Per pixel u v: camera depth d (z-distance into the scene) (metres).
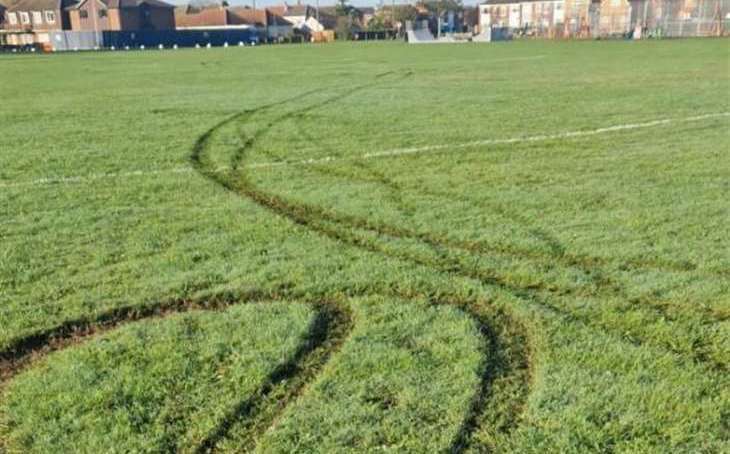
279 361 3.48
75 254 5.12
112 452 2.81
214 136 10.68
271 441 2.87
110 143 10.14
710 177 7.26
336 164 8.33
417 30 63.09
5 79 24.64
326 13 106.25
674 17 59.47
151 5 81.94
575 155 8.60
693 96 14.84
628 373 3.34
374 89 17.88
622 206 6.20
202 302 4.27
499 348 3.62
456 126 11.23
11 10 82.88
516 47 43.69
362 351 3.57
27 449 2.85
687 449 2.80
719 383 3.27
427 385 3.25
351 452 2.79
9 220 6.04
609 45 43.31
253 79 22.27
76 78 24.64
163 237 5.50
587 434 2.89
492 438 2.88
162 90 19.03
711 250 5.00
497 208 6.22
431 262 4.88
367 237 5.47
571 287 4.39
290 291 4.40
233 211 6.25
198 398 3.18
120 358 3.55
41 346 3.75
